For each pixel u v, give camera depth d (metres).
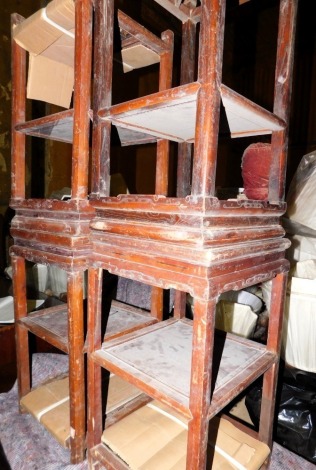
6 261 2.30
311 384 1.25
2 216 2.30
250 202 0.80
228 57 3.63
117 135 1.25
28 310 1.69
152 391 0.81
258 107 0.81
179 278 0.73
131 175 3.17
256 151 1.06
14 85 1.18
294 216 1.48
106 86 0.90
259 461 0.96
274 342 1.03
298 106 3.21
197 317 0.70
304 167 1.63
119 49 1.18
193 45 1.18
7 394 1.46
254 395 1.27
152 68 3.23
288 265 0.99
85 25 0.92
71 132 1.23
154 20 2.96
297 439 1.16
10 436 1.22
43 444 1.19
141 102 0.78
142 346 1.04
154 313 1.34
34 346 1.73
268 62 3.48
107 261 0.90
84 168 0.98
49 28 0.96
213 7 0.64
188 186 1.33
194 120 0.92
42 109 2.62
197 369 0.71
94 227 0.92
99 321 0.99
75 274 0.99
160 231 0.75
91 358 0.99
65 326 1.21
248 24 3.52
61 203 1.01
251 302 1.64
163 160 1.29
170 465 0.92
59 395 1.31
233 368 0.94
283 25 0.94
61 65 1.12
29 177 2.58
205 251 0.67
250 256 0.80
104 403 1.23
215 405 0.75
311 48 3.10
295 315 1.29
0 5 2.27
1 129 2.36
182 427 1.08
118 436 1.03
